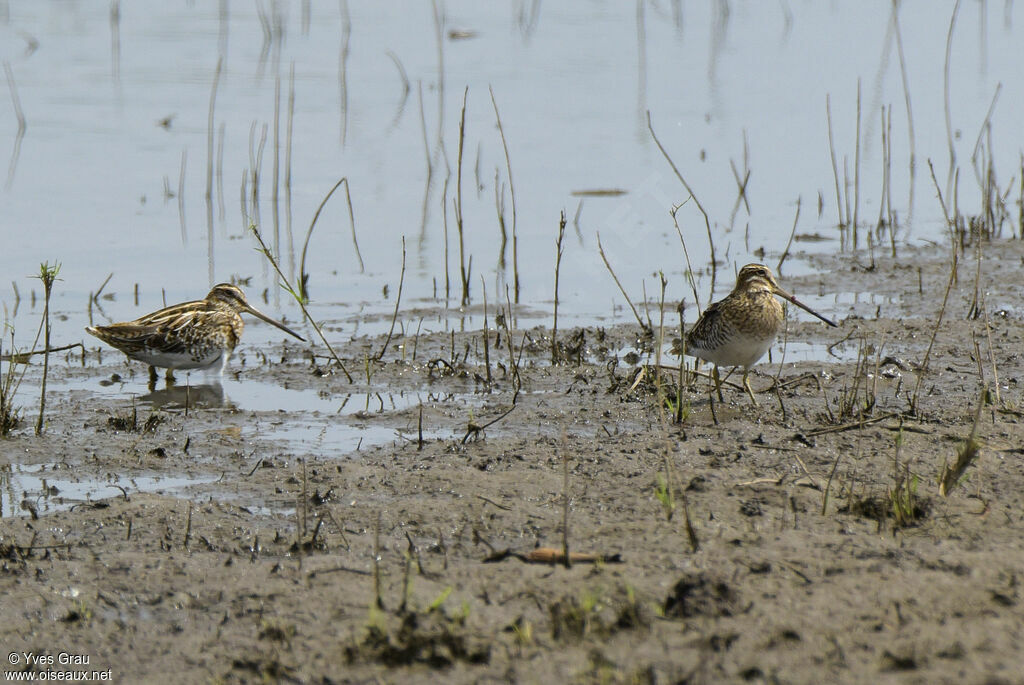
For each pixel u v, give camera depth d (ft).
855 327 49.88
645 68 99.35
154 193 72.23
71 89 92.38
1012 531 28.45
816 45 106.32
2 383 42.96
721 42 108.17
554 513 30.71
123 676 22.77
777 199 72.02
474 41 108.78
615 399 41.88
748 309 40.45
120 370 47.44
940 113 86.02
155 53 103.55
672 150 79.56
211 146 70.54
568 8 122.93
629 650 22.45
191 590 26.11
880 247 64.49
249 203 71.15
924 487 31.48
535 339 50.75
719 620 23.47
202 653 23.43
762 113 87.30
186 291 57.77
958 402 40.04
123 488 33.94
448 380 45.24
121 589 26.30
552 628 23.41
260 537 29.66
